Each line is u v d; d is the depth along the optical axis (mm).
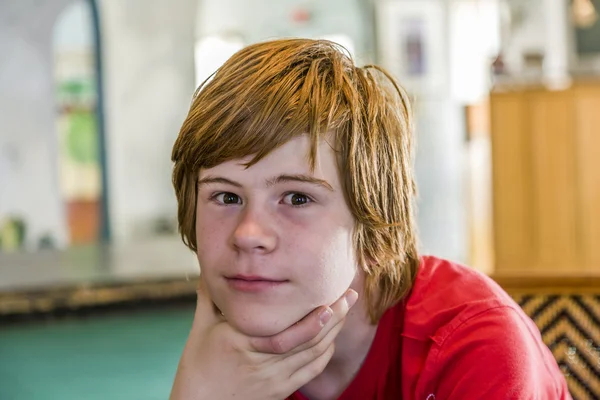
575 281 1195
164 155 6539
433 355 804
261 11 6527
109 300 5457
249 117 707
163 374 3744
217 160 712
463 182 6527
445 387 795
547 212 2697
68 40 6250
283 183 704
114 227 6414
